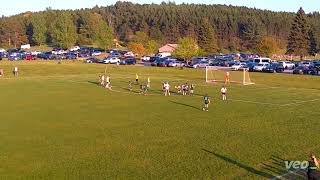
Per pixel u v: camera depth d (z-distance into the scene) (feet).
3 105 177.47
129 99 198.59
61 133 127.34
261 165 96.43
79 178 88.17
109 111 165.07
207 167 94.99
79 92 222.07
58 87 243.40
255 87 252.21
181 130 131.54
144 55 549.95
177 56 445.78
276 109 171.32
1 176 89.45
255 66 352.90
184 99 199.72
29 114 157.38
